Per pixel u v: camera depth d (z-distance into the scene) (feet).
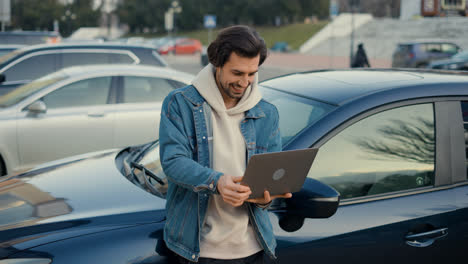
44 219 6.63
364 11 231.71
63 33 300.61
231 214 5.56
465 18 117.50
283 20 274.36
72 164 9.04
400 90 7.73
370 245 6.97
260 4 273.75
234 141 5.47
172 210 5.68
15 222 6.66
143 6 311.47
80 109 16.61
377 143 7.44
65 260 5.86
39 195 7.43
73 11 308.40
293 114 7.72
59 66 24.49
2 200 7.47
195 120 5.39
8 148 15.51
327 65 89.45
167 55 129.59
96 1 328.49
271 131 5.72
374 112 7.43
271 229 5.83
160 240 6.16
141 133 17.37
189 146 5.43
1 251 6.05
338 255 6.79
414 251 7.22
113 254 5.95
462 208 7.54
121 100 17.31
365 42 130.62
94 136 16.67
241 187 4.83
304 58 114.62
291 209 6.36
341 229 6.82
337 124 7.20
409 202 7.36
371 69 9.79
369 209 7.12
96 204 6.94
